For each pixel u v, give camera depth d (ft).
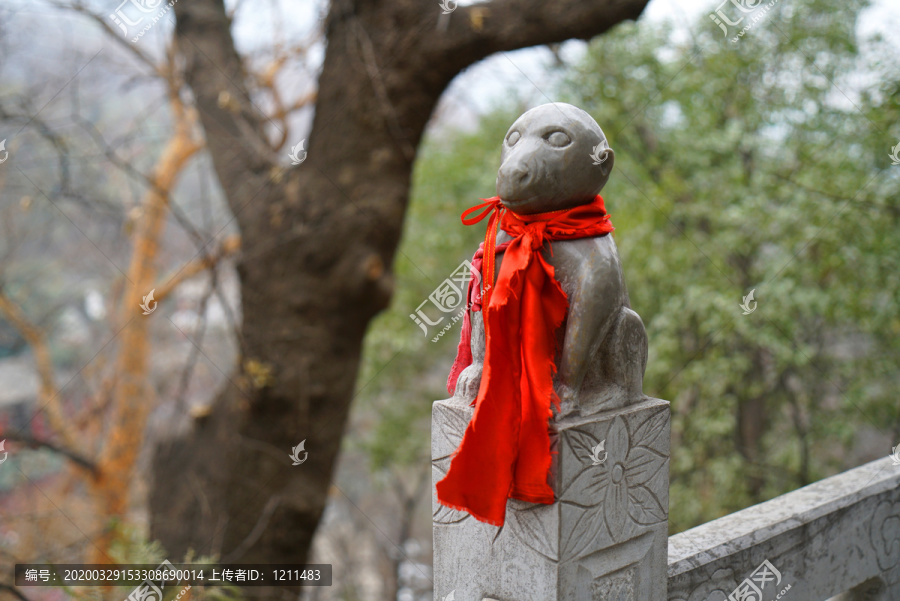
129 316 20.68
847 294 18.54
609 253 5.39
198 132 19.61
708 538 6.87
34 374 28.04
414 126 15.31
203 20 16.40
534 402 5.06
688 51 20.84
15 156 17.31
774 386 23.94
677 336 21.66
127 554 11.37
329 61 15.26
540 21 13.19
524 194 5.24
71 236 25.32
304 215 15.10
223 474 15.64
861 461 24.16
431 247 29.07
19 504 22.48
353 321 15.72
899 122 16.46
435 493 6.05
